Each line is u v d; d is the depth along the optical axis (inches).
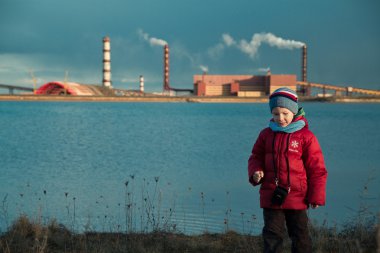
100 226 427.5
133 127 2898.6
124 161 1259.2
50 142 1882.4
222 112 5802.2
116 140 1998.0
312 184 200.4
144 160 1277.1
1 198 637.9
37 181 862.5
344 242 278.8
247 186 780.0
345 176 891.4
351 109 7790.4
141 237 309.1
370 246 271.1
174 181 859.4
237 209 535.8
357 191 669.3
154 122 3476.9
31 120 3614.7
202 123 3378.4
